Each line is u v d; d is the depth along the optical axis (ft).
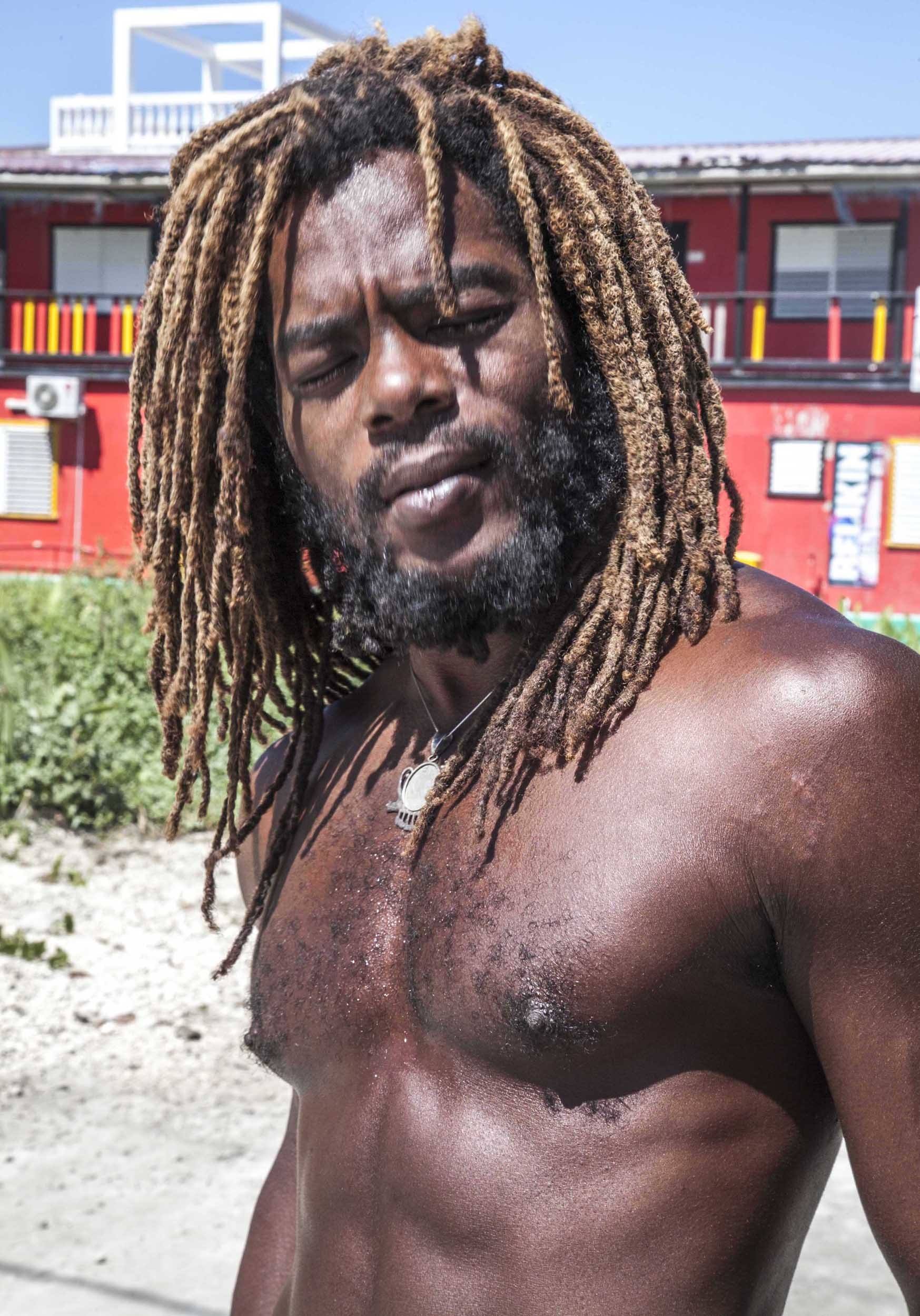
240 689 4.69
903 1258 3.07
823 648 3.32
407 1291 3.48
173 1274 11.17
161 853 23.00
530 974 3.41
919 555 72.49
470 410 3.54
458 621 3.74
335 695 4.90
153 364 4.55
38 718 24.56
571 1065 3.36
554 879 3.46
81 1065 15.29
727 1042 3.31
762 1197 3.33
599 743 3.53
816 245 78.43
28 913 19.86
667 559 3.63
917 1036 3.05
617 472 3.78
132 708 25.03
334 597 4.45
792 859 3.15
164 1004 16.90
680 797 3.33
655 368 3.76
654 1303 3.24
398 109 3.66
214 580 4.39
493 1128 3.45
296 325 3.71
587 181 3.77
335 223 3.65
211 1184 12.76
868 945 3.07
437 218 3.51
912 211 76.23
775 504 74.02
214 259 4.03
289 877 4.31
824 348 78.84
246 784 4.77
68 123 106.83
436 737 4.14
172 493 4.41
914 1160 3.02
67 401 78.79
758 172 72.64
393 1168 3.59
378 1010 3.79
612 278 3.69
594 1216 3.30
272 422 4.28
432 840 3.84
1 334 84.02
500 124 3.63
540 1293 3.30
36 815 24.50
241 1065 15.38
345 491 3.76
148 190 81.61
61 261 85.46
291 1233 4.60
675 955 3.27
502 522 3.60
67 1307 10.62
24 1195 12.46
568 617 3.71
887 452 72.64
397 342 3.56
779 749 3.23
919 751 3.14
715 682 3.42
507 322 3.58
